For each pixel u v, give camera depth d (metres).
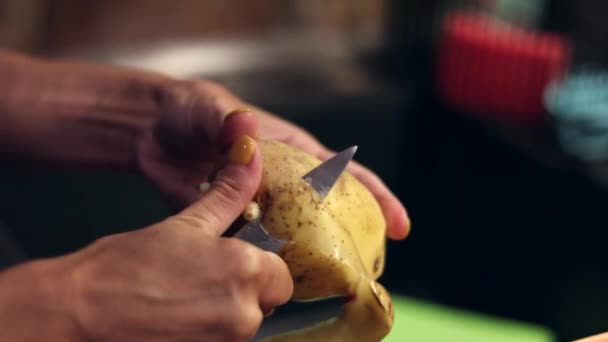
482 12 1.35
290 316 1.12
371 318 0.53
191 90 0.65
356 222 0.55
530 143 1.12
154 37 1.27
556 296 1.12
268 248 0.52
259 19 1.33
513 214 1.16
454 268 1.31
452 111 1.24
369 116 1.25
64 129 0.69
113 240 0.49
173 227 0.49
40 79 0.70
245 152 0.51
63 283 0.47
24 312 0.47
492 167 1.19
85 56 1.22
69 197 1.10
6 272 0.48
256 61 1.29
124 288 0.47
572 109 1.13
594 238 1.05
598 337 0.53
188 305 0.47
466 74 1.20
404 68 1.32
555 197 1.09
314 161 0.56
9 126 0.70
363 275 0.53
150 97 0.67
